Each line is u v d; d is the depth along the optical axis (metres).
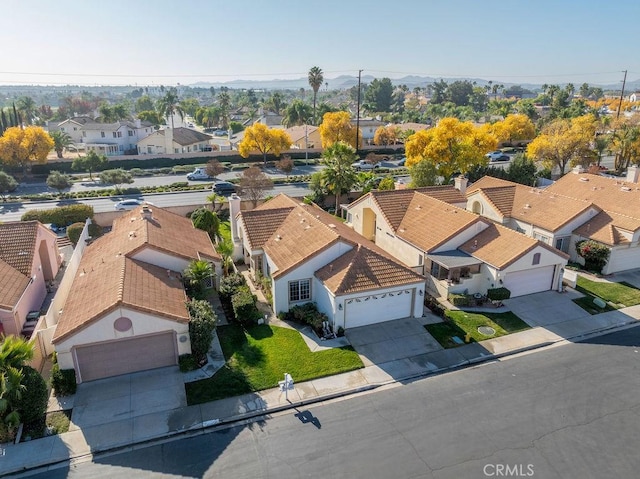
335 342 23.55
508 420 18.09
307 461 15.98
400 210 36.19
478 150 55.22
